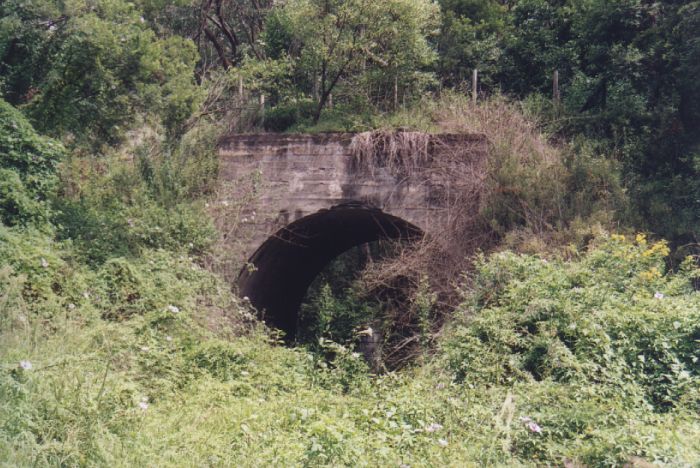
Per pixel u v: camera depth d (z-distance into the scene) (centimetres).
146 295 1173
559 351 884
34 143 1295
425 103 1758
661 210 1423
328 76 1958
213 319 1252
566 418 739
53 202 1371
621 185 1490
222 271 1532
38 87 1455
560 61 2120
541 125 1689
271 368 1033
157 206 1495
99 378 763
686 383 824
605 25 1881
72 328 946
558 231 1328
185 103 1666
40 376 693
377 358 1349
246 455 668
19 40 1439
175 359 989
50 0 1441
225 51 2773
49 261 1122
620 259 1086
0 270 975
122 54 1519
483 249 1389
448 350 996
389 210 1511
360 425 757
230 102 1888
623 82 1912
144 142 1644
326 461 631
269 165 1591
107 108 1546
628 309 944
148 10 1845
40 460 565
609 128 1738
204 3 2505
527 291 1020
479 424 749
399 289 1592
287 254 1808
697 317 891
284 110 1886
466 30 2289
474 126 1553
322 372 1057
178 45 1722
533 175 1417
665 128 1686
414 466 644
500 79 2245
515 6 2277
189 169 1606
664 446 652
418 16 1848
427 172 1492
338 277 2589
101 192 1531
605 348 869
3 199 1204
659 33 1798
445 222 1465
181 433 715
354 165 1541
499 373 903
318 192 1559
